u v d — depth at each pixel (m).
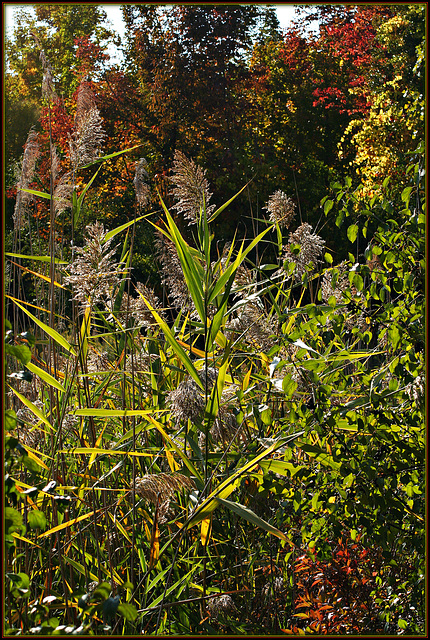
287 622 3.22
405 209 3.15
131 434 3.32
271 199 4.37
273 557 3.51
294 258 3.98
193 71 20.22
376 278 3.16
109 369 3.90
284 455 3.03
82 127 3.72
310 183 18.55
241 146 19.73
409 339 2.99
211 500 2.71
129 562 3.32
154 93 20.47
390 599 2.99
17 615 2.56
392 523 2.92
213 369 3.26
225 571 3.35
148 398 4.04
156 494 2.52
